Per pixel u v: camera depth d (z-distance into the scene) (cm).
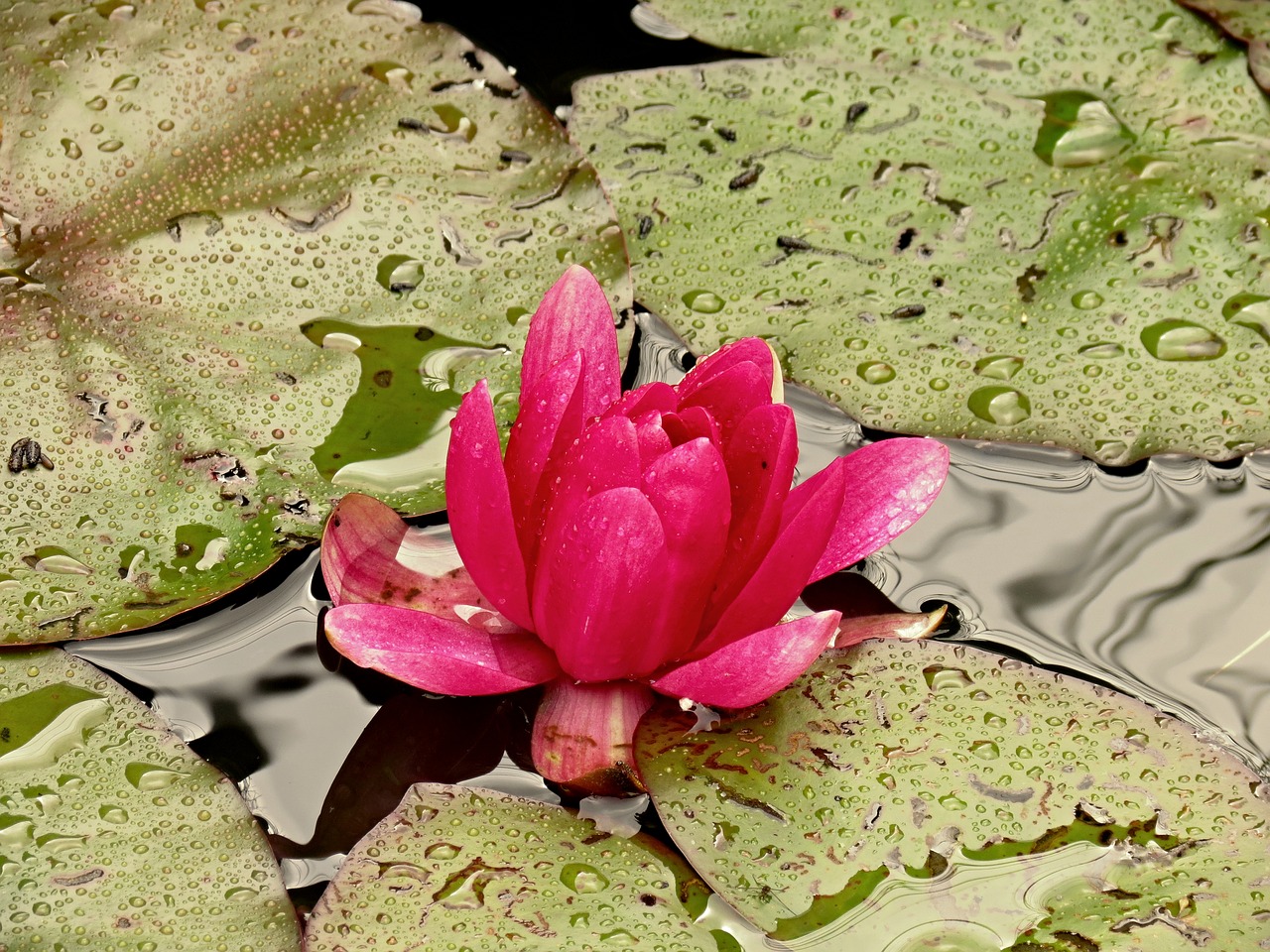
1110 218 130
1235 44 133
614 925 118
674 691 121
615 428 119
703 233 129
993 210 130
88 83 128
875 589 124
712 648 121
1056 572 125
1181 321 128
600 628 120
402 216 128
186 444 124
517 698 122
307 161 128
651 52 135
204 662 122
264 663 122
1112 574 125
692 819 119
